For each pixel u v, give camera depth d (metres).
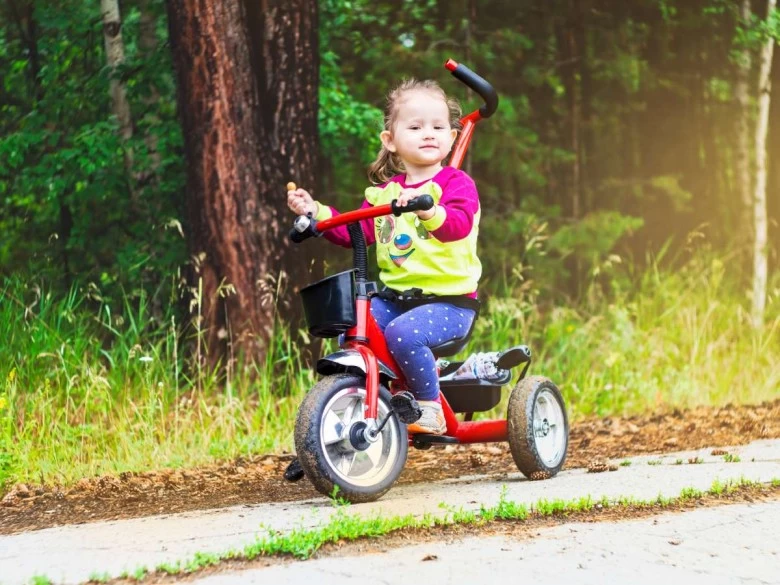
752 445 8.03
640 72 17.41
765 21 17.20
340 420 5.48
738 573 4.01
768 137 20.56
